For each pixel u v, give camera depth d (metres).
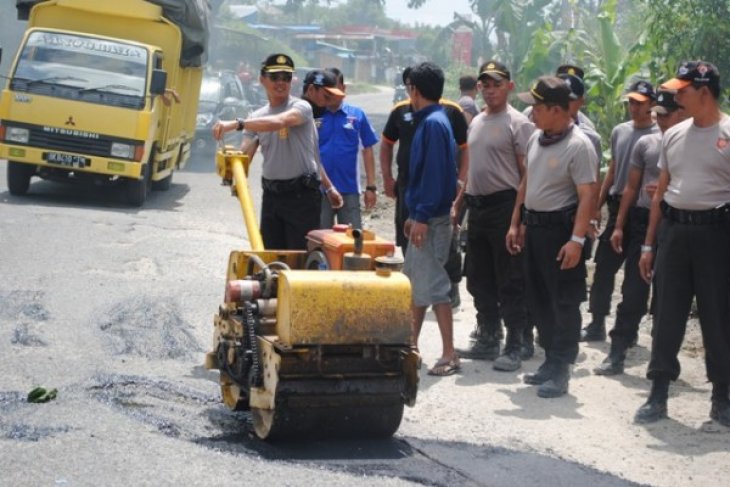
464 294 13.92
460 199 11.19
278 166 9.84
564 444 8.05
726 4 19.02
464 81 14.26
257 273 7.79
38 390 8.05
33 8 21.81
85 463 6.63
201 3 23.16
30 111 19.94
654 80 20.41
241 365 7.54
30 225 16.14
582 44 24.31
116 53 20.77
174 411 8.06
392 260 7.30
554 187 9.40
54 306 11.20
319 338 7.04
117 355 9.69
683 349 11.27
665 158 8.84
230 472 6.64
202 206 20.94
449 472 7.04
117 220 17.55
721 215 8.47
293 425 7.27
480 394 9.36
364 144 12.66
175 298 11.97
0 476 6.36
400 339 7.20
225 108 32.94
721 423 8.70
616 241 10.67
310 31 121.06
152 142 20.86
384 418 7.48
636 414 8.78
